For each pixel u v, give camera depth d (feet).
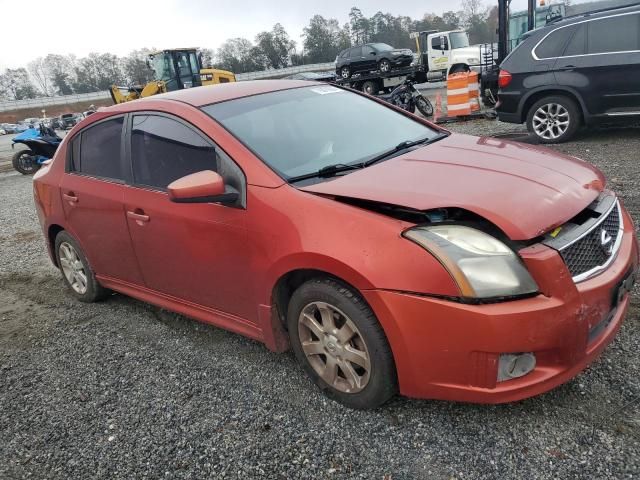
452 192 8.25
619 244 8.82
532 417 8.34
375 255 7.90
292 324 9.49
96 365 11.87
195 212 10.39
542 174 8.96
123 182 12.28
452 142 11.10
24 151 47.14
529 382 7.59
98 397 10.61
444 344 7.57
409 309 7.66
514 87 28.09
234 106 11.35
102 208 12.67
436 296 7.53
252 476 8.00
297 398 9.64
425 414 8.75
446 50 78.54
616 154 23.27
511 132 31.73
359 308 8.27
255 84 12.84
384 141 11.44
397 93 45.83
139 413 9.89
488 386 7.57
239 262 9.84
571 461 7.45
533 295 7.41
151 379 10.96
